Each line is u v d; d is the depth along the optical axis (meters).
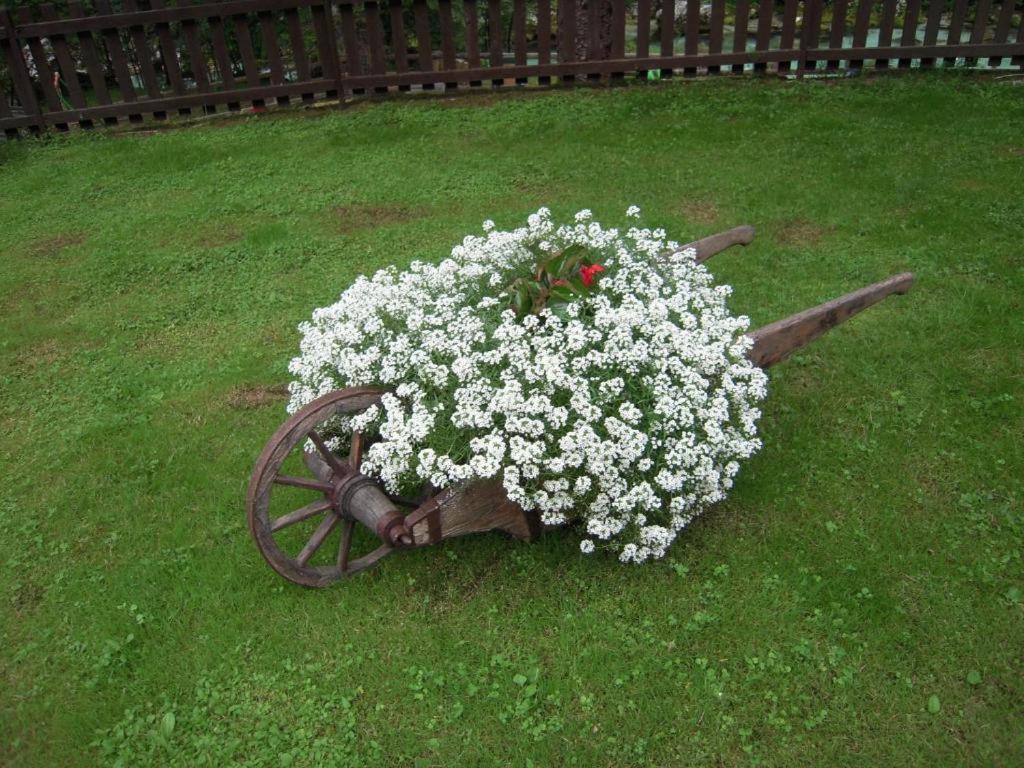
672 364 3.14
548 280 3.39
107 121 9.12
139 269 6.09
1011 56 8.50
